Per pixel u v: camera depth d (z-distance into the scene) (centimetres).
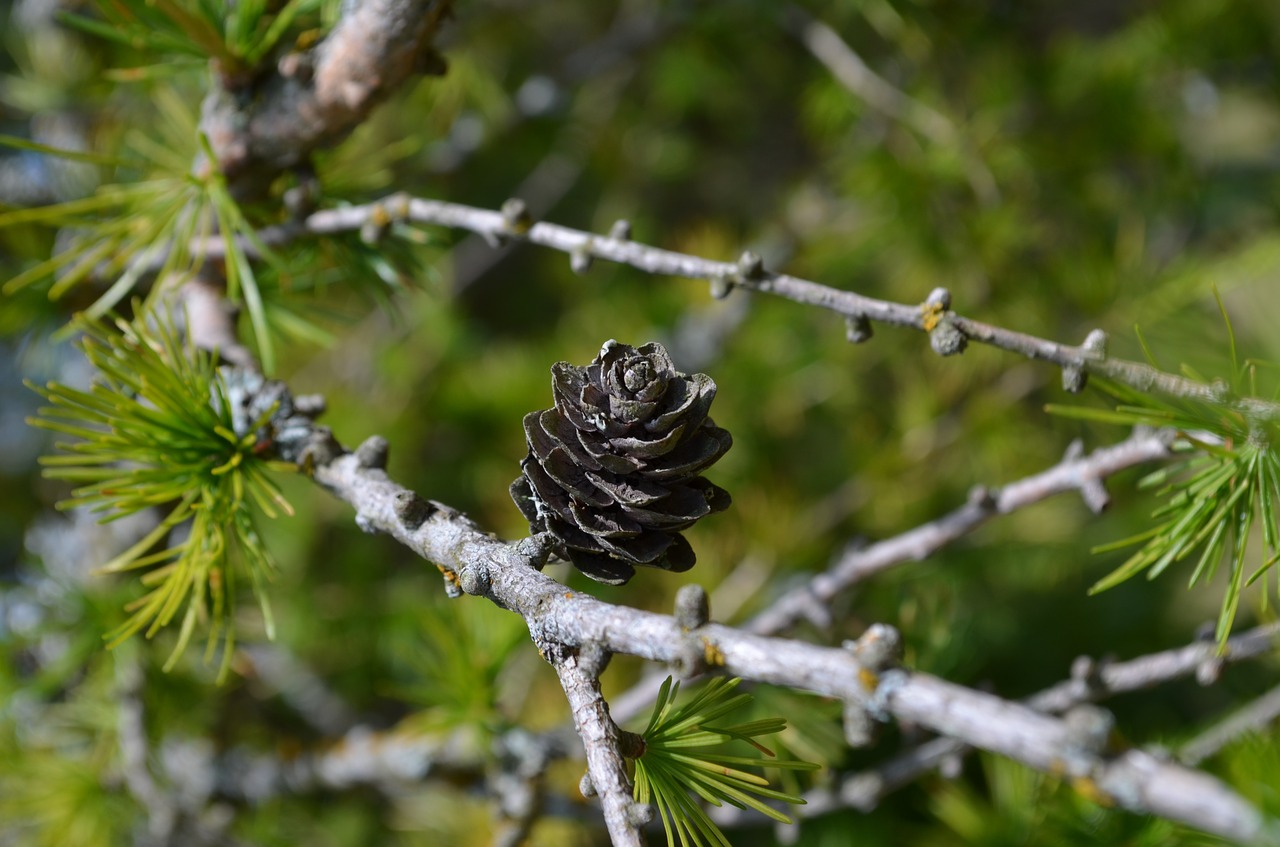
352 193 53
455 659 52
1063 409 44
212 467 45
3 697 60
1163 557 44
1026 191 80
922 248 77
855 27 85
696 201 117
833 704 49
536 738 51
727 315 85
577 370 42
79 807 61
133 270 49
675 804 42
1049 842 50
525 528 72
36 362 65
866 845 58
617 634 41
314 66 48
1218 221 93
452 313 98
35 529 81
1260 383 46
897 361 83
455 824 69
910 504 76
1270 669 63
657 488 42
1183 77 92
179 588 45
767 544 69
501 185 108
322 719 75
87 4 68
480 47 92
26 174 68
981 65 80
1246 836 38
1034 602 86
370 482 44
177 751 66
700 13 85
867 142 81
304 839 77
